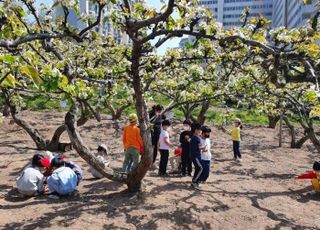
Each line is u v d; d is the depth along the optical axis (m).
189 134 11.15
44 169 9.25
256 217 8.12
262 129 22.73
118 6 6.69
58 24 7.96
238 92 10.04
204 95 9.65
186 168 11.45
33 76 2.98
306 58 5.49
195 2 6.03
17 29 4.71
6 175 10.52
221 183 10.66
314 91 5.06
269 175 12.04
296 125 24.55
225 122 14.88
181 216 7.88
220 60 8.05
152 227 7.30
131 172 9.00
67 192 8.71
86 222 7.32
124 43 10.63
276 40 6.09
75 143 8.37
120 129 19.17
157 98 26.20
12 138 16.08
